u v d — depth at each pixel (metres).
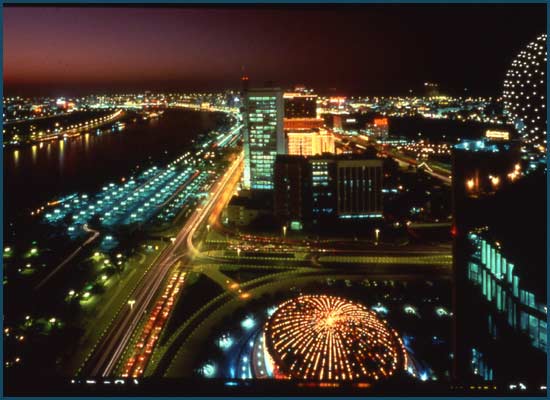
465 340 73.19
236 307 129.88
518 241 61.84
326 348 99.75
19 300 128.75
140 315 125.62
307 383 44.12
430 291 136.25
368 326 106.75
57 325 117.00
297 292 136.88
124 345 112.38
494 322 64.69
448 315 122.50
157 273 152.62
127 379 43.69
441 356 106.00
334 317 109.12
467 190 77.00
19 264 155.38
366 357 97.31
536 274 57.28
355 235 184.75
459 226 76.44
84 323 121.44
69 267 153.88
